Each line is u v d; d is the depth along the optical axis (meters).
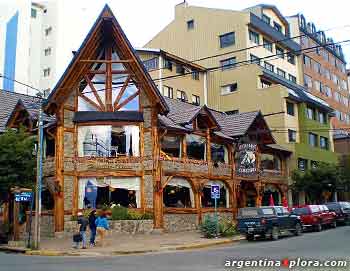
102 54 31.39
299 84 64.25
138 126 30.25
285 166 47.19
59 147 29.22
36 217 22.95
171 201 31.81
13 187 25.61
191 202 32.59
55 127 30.25
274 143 40.28
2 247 23.72
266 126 40.09
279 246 21.73
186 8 59.69
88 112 30.09
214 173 34.69
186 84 51.56
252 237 26.47
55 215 28.67
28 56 66.75
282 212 27.48
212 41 56.59
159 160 29.69
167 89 48.50
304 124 51.06
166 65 48.91
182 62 50.81
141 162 29.80
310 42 69.81
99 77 30.98
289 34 63.88
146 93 30.34
